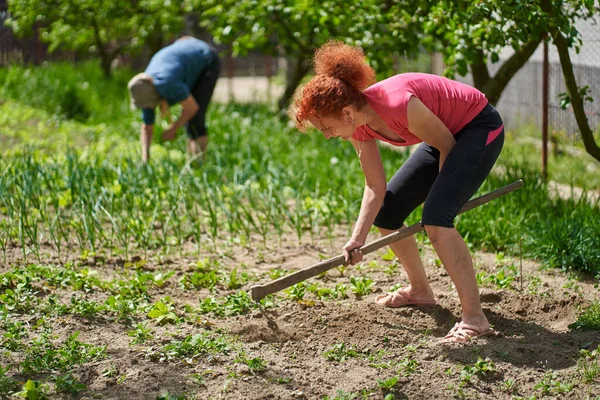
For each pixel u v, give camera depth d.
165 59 8.60
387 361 3.94
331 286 5.21
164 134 8.62
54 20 15.09
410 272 4.64
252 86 20.39
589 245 5.61
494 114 4.09
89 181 6.92
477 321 4.16
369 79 3.97
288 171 8.33
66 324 4.39
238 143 9.86
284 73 24.05
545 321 4.58
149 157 8.45
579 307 4.60
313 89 3.85
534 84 10.63
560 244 5.70
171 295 5.02
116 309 4.62
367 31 8.03
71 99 13.25
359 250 4.15
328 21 8.63
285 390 3.61
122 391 3.60
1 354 3.92
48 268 5.26
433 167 4.32
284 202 7.01
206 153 9.09
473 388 3.62
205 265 5.61
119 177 6.96
